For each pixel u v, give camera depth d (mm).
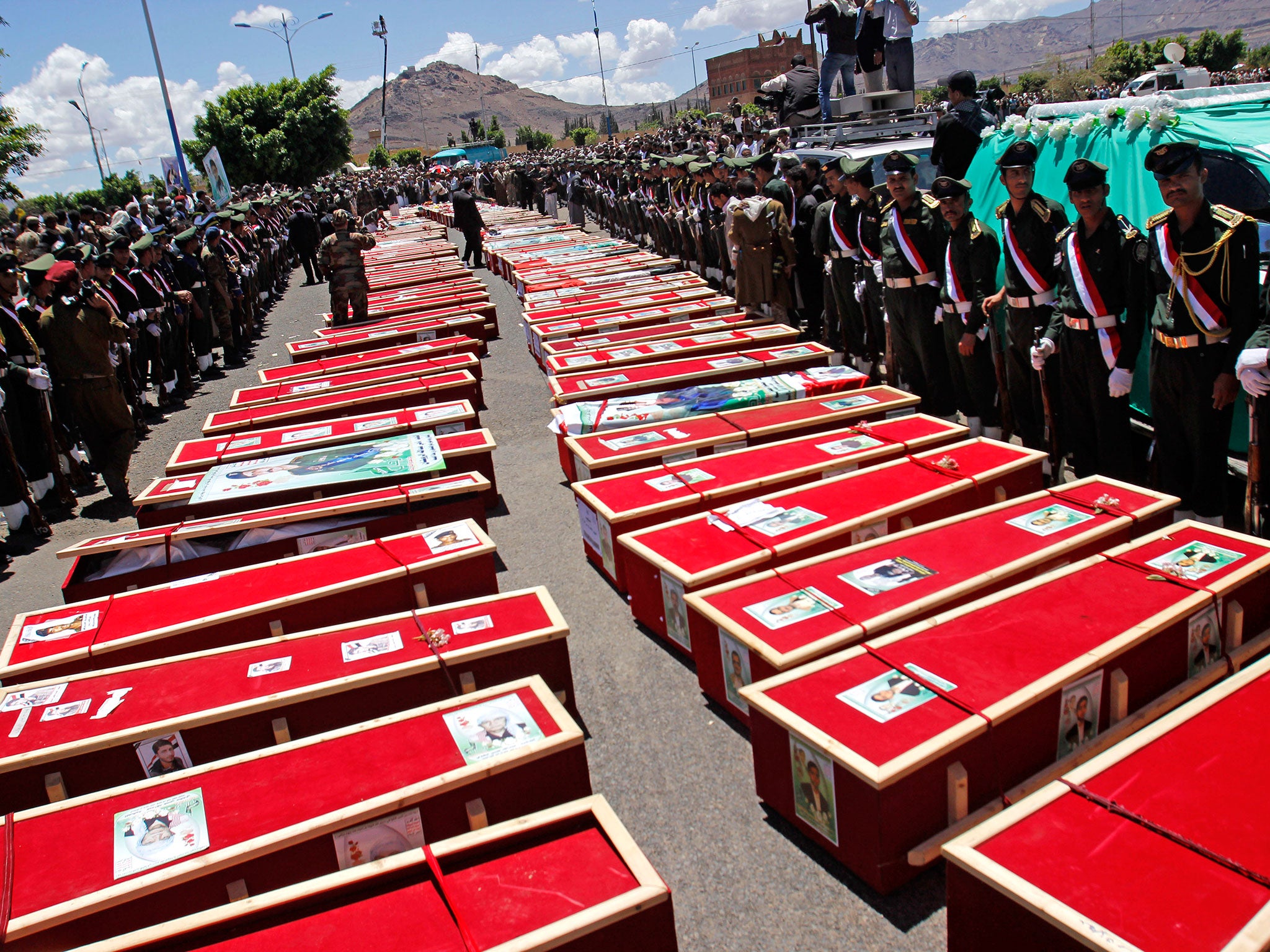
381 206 32719
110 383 7062
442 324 10922
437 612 3740
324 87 44344
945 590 3436
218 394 10883
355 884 2293
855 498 4391
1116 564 3510
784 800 2953
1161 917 1913
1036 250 5191
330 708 3271
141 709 3221
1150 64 43250
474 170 47781
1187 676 3242
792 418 5770
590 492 4844
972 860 2123
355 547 4531
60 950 2340
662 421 6062
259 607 3918
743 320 9297
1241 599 3361
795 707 2799
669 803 3203
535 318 10141
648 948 2225
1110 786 2320
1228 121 5074
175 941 2180
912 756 2518
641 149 29281
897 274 6348
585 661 4195
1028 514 4105
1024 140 6066
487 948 2068
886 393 6152
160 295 9906
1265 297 3875
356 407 7430
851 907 2646
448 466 5961
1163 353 4270
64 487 7258
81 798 2758
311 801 2637
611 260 15352
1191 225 4035
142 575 4664
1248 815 2180
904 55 11695
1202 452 4289
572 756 2816
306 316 16219
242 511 5199
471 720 2943
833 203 7805
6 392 6898
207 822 2592
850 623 3262
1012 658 2941
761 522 4207
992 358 5969
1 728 3176
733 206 9156
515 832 2418
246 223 17781
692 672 3992
